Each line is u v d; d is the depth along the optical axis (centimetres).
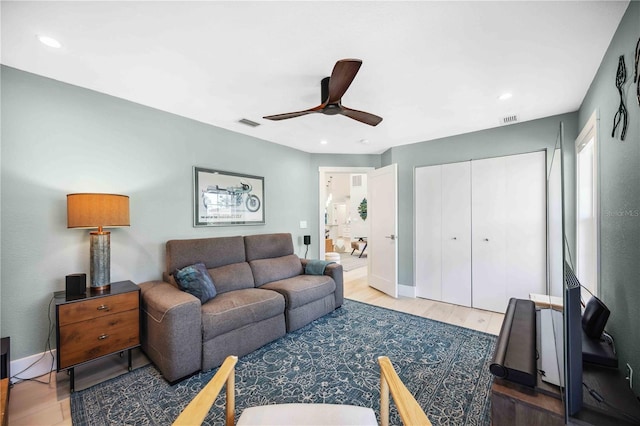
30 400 175
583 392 125
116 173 247
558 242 297
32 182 206
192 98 251
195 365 201
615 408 113
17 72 200
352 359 225
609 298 178
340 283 346
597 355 149
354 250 889
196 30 159
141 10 143
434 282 384
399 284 416
